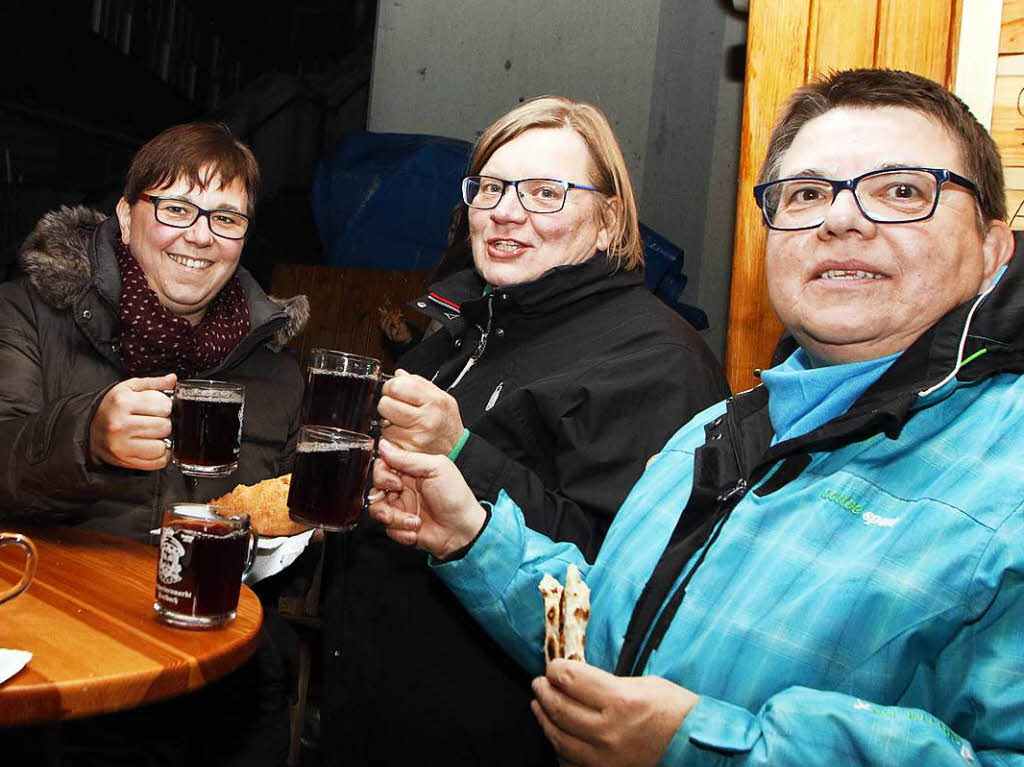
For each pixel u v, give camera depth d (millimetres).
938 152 1014
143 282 1977
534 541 1273
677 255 4176
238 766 1966
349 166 4516
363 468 1394
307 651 3012
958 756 775
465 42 5062
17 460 1575
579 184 1683
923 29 1953
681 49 5070
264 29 7570
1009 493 850
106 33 5855
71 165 6008
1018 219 1822
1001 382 942
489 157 1757
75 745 1816
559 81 5082
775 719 843
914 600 850
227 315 2160
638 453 1472
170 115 7211
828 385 1041
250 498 1771
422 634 1522
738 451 1125
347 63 6594
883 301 999
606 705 915
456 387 1724
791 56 2076
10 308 1917
